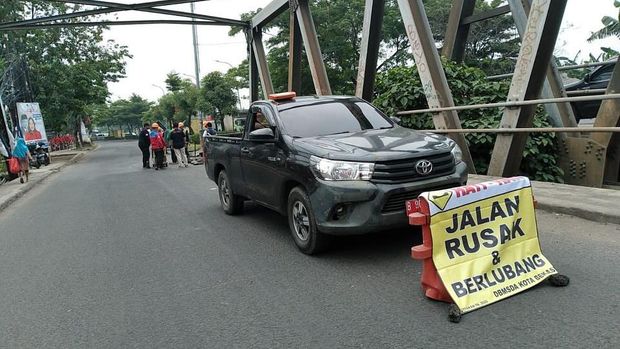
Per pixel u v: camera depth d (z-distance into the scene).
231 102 37.44
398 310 3.89
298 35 14.08
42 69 31.48
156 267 5.61
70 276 5.52
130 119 109.50
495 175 8.48
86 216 9.31
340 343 3.45
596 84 12.30
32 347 3.81
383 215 4.79
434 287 3.94
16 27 14.80
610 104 8.34
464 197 4.07
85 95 34.19
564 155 9.22
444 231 3.97
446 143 5.36
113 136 108.25
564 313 3.59
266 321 3.92
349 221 4.88
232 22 16.70
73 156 33.25
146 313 4.29
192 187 12.55
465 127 9.89
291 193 5.64
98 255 6.33
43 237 7.72
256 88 18.09
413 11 9.09
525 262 4.20
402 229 6.02
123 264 5.83
